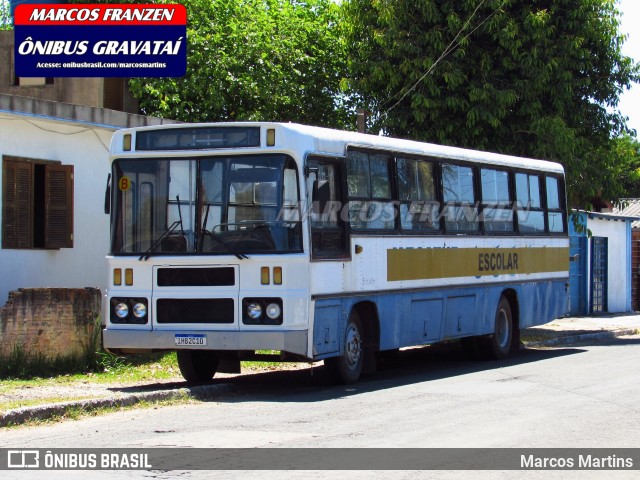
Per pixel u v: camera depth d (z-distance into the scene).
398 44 22.27
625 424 10.13
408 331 15.05
